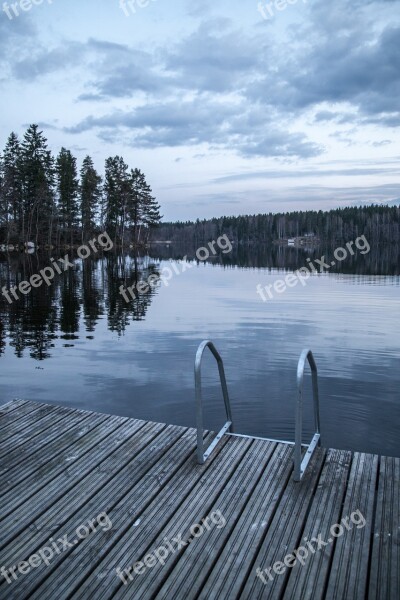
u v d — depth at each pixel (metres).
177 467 3.97
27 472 3.90
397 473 3.82
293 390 7.71
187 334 12.73
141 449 4.31
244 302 19.80
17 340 11.98
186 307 18.16
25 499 3.52
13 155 54.16
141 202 71.06
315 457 4.09
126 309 17.62
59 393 7.62
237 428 6.12
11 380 8.37
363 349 10.79
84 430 4.71
